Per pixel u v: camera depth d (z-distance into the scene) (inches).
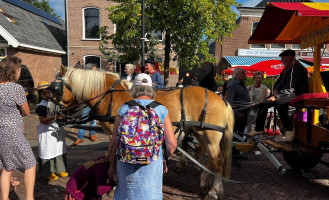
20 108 110.2
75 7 577.6
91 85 130.0
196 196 134.5
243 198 131.5
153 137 74.0
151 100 83.1
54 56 594.9
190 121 120.1
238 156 186.7
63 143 151.1
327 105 119.0
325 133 133.6
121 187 80.7
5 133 105.0
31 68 499.5
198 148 160.6
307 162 160.1
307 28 175.9
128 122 74.2
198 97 123.3
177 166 170.4
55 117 130.8
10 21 494.0
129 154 72.5
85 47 587.5
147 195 77.2
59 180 152.8
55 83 130.8
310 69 309.7
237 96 160.9
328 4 136.9
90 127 142.3
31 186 111.6
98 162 97.7
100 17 577.6
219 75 626.5
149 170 77.4
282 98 136.1
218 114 121.8
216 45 641.0
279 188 143.9
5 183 108.7
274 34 193.9
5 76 106.6
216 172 123.5
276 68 323.3
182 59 387.9
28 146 111.2
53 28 690.2
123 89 129.7
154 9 340.8
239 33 627.2
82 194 97.1
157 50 536.4
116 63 586.6
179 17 321.4
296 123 151.7
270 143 152.2
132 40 378.6
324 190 141.0
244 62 583.2
